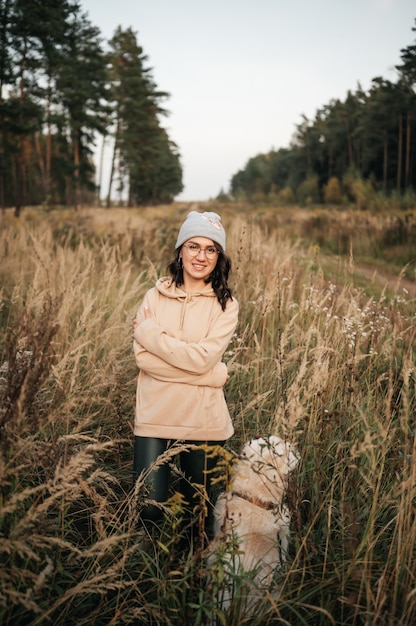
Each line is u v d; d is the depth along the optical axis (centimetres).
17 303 456
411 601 181
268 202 6744
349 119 7212
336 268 659
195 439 226
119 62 5362
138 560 216
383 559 208
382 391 302
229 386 359
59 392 265
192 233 229
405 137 5950
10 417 185
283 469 209
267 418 309
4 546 162
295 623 190
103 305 429
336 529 228
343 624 182
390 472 240
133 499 212
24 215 1669
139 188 6600
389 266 1077
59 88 3647
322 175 7538
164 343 220
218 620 179
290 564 202
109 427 314
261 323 419
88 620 186
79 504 260
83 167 4191
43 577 155
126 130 5422
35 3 2703
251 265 555
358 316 354
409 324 429
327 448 254
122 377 310
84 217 1412
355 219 1672
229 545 176
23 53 2722
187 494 234
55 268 521
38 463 208
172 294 240
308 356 346
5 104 2666
